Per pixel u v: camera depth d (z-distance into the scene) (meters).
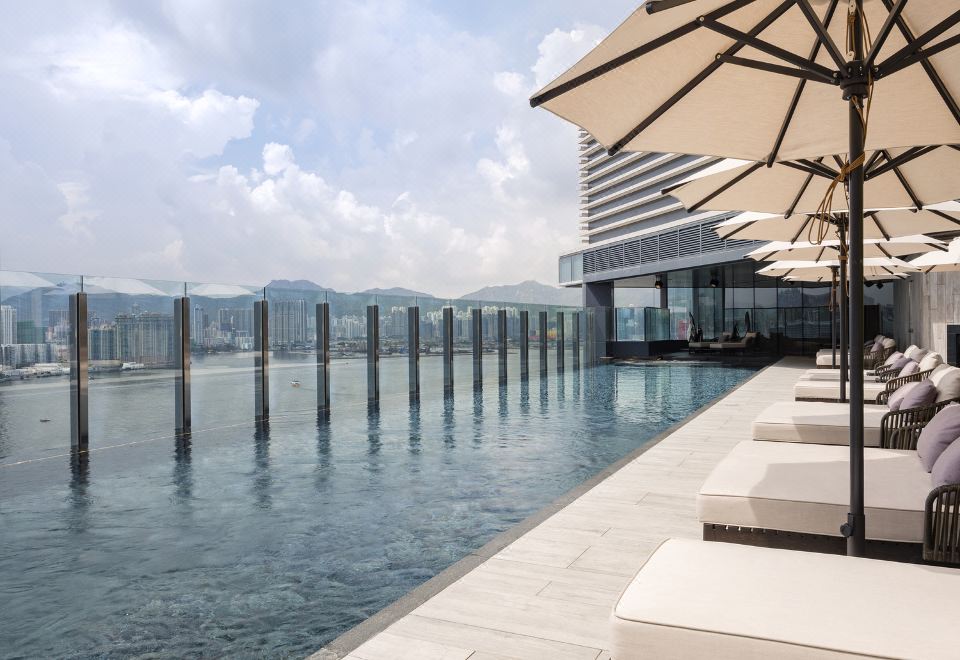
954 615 1.97
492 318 19.55
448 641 3.05
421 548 4.96
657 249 30.38
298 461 8.23
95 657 3.35
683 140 3.16
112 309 9.80
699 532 4.61
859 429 2.70
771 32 2.79
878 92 2.98
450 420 11.91
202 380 11.12
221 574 4.46
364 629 3.19
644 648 1.97
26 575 4.45
